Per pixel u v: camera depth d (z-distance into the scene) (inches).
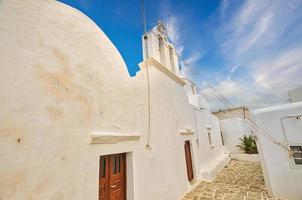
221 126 722.8
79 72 126.1
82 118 119.8
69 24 129.5
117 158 158.4
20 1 101.5
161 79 263.9
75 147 110.6
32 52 100.3
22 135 86.6
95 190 117.3
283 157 218.1
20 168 83.0
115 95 156.8
